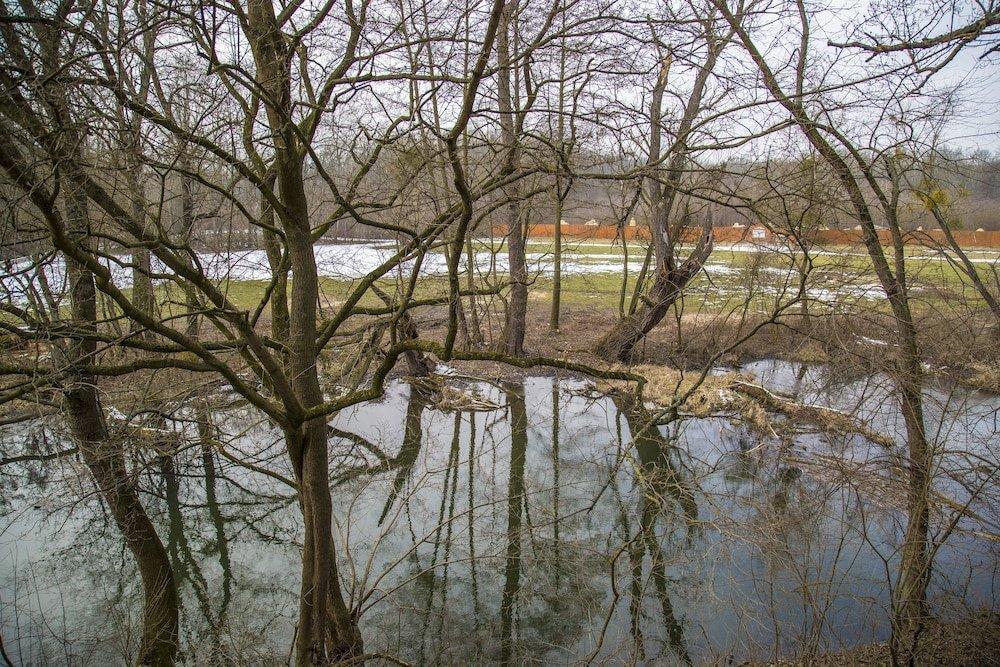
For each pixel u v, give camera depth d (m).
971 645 7.36
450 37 6.24
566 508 11.27
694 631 8.48
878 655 7.54
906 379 7.40
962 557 8.57
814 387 9.63
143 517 8.48
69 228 6.32
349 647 7.35
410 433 15.89
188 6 5.23
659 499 8.09
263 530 11.83
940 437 8.09
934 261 10.52
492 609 9.50
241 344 6.28
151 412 7.96
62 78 4.97
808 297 8.11
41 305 6.25
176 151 5.75
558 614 9.20
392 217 8.66
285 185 6.21
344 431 14.86
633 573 9.11
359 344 9.22
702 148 6.96
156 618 8.50
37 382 5.90
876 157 7.82
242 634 8.92
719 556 8.20
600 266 33.12
